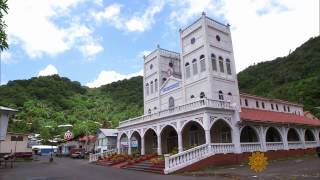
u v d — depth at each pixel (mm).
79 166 33219
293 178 15688
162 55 40625
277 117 35969
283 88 85375
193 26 33938
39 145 79688
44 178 20344
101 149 57781
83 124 97688
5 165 32906
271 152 31125
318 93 73812
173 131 35188
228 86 32281
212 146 26109
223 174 18984
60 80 181500
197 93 32125
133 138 41188
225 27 34562
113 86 187750
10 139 46938
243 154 28062
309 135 42031
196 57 33031
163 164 24234
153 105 40000
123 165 30516
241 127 28969
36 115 116500
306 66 94625
